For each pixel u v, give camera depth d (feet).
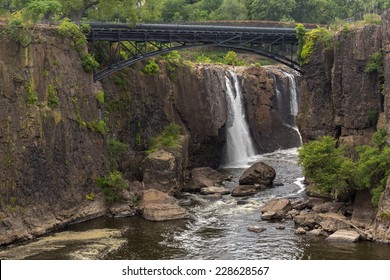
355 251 149.59
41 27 185.68
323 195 206.59
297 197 211.00
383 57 190.70
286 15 459.73
